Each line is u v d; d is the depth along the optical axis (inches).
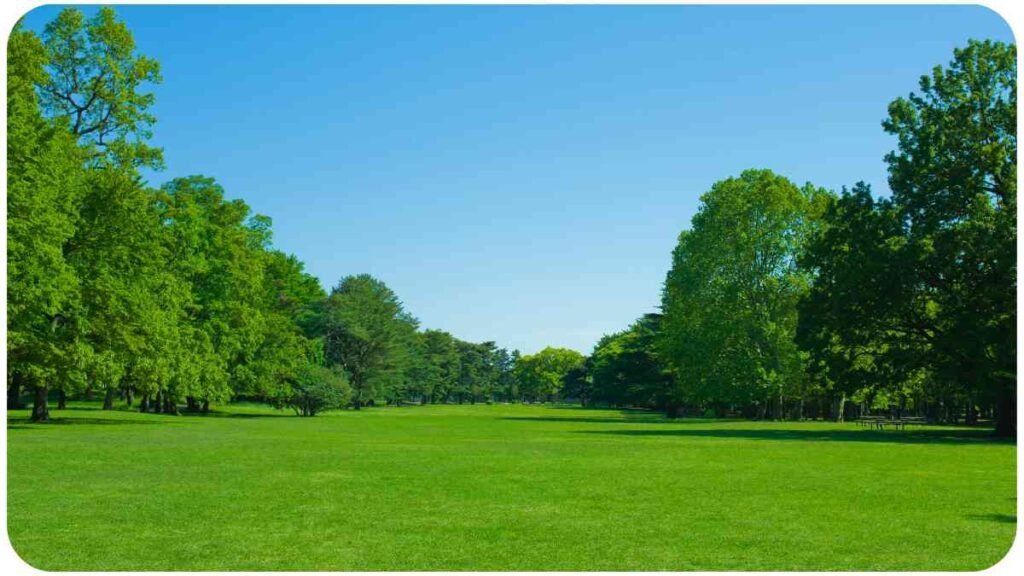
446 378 6963.6
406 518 593.3
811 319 1955.0
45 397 1947.6
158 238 1930.4
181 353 2180.1
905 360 1815.9
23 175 1451.8
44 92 1855.3
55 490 716.7
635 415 3831.2
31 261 1443.2
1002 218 1684.3
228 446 1221.7
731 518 597.3
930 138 1847.9
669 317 3095.5
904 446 1338.6
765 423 2591.0
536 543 511.2
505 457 1075.3
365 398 4443.9
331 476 837.2
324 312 4237.2
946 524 576.1
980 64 1868.8
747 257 2721.5
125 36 1894.7
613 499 685.9
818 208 2748.5
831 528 561.0
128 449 1135.6
